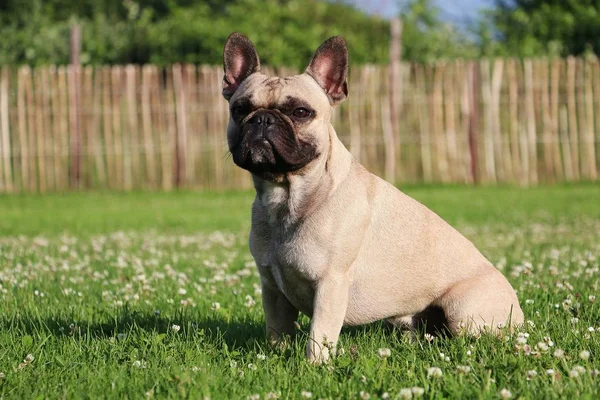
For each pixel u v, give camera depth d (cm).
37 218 1380
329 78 519
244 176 1808
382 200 512
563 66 1812
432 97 1798
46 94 1748
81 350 472
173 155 1784
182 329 541
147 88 1764
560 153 1833
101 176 1778
